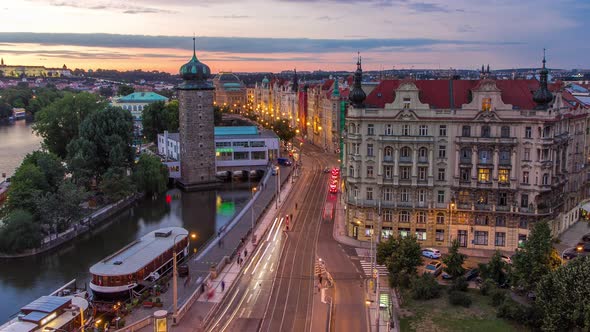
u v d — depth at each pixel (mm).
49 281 114938
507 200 117625
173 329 82938
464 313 84812
